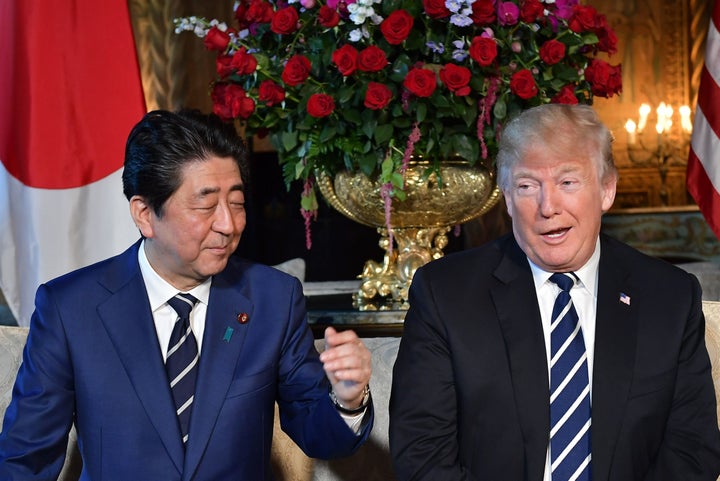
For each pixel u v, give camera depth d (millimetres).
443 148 2203
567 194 1621
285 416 1770
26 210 2766
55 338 1621
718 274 3312
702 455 1673
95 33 2785
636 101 7902
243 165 1603
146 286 1666
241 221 1603
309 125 2238
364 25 2162
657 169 7895
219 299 1692
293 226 6664
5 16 2781
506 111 2213
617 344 1676
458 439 1719
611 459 1620
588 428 1653
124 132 2785
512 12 2180
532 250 1682
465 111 2162
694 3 7840
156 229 1578
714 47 2973
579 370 1678
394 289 2504
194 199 1535
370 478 2014
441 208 2340
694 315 1742
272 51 2340
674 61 7906
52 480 1614
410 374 1721
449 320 1712
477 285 1756
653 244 7090
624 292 1730
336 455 1633
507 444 1657
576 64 2369
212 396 1616
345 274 6699
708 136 2967
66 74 2777
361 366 1511
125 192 1605
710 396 1721
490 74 2201
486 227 6156
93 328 1627
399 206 2332
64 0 2770
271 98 2221
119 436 1589
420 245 2482
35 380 1608
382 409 2033
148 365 1607
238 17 2395
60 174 2758
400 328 2367
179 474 1579
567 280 1723
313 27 2279
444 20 2176
